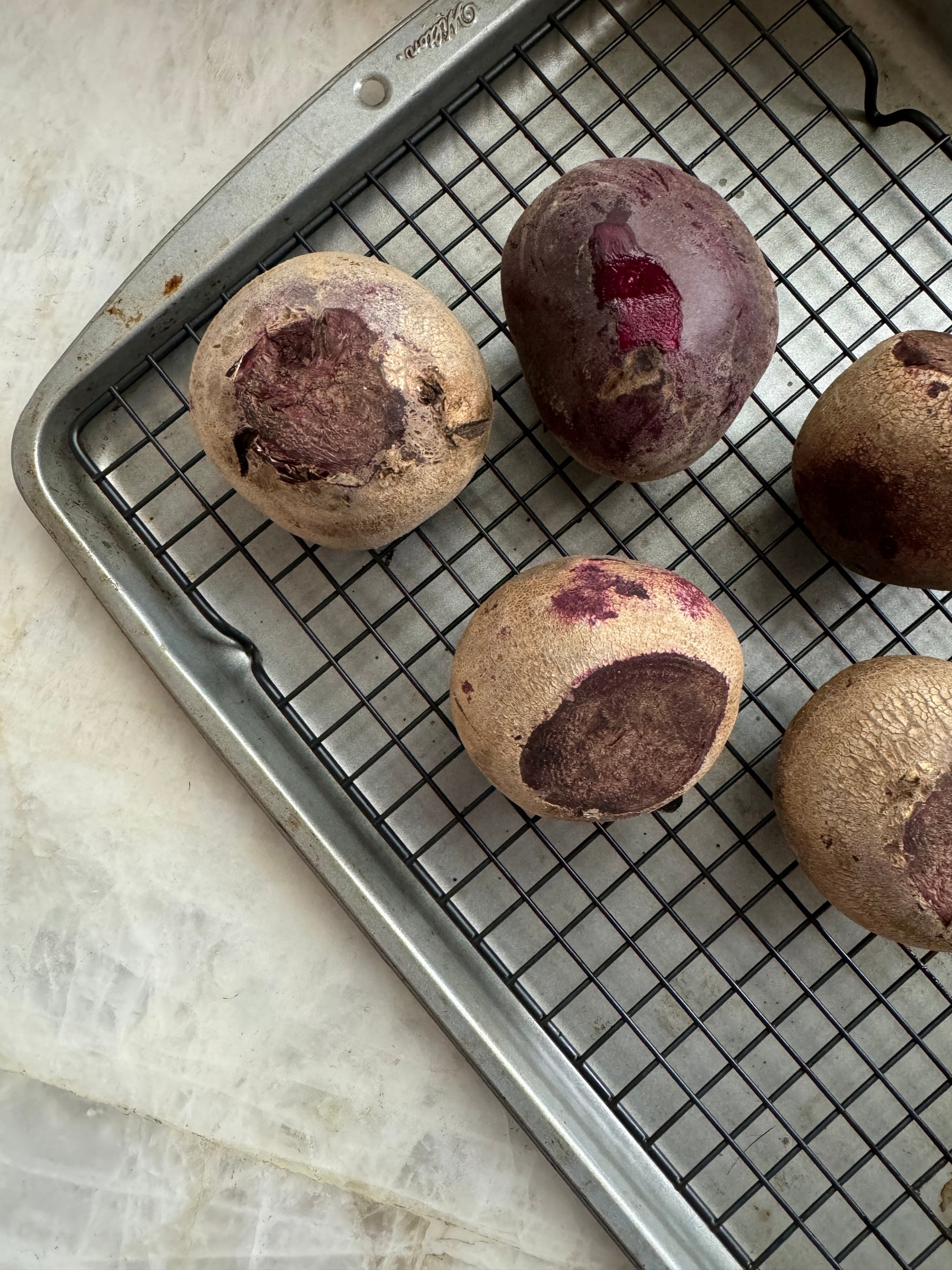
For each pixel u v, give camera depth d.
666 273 0.23
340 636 0.29
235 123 0.30
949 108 0.30
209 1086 0.29
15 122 0.30
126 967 0.29
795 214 0.28
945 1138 0.28
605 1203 0.25
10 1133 0.29
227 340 0.22
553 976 0.28
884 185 0.29
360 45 0.30
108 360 0.27
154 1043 0.29
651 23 0.29
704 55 0.29
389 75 0.26
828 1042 0.28
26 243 0.30
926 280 0.29
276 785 0.26
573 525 0.29
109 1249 0.29
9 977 0.29
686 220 0.23
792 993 0.28
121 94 0.30
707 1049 0.28
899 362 0.24
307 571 0.29
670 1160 0.28
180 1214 0.29
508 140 0.29
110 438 0.29
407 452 0.22
